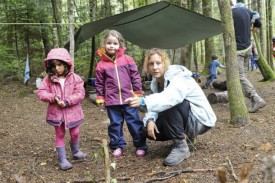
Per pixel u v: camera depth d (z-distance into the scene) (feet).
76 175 9.90
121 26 24.30
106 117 19.21
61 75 10.87
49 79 10.75
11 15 34.63
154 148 12.08
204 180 8.46
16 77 35.01
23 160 11.46
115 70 11.59
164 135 10.75
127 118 11.43
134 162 10.69
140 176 9.32
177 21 23.07
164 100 9.49
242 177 4.07
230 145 11.41
